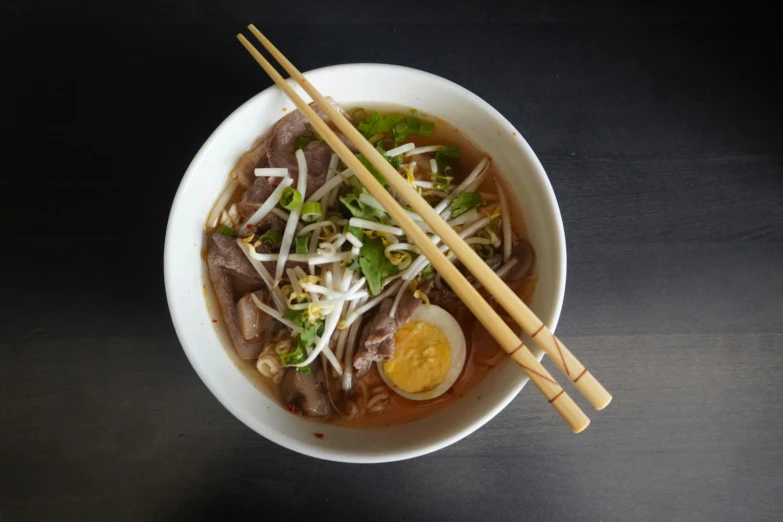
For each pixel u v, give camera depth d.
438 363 0.30
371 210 0.29
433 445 0.25
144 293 0.33
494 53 0.36
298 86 0.30
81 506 0.31
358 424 0.30
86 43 0.36
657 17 0.37
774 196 0.34
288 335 0.30
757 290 0.33
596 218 0.34
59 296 0.33
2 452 0.31
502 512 0.31
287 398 0.29
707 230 0.34
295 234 0.31
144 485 0.31
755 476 0.31
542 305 0.27
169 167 0.34
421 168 0.32
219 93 0.35
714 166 0.35
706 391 0.32
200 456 0.31
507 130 0.29
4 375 0.32
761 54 0.36
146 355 0.32
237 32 0.36
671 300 0.33
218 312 0.31
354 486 0.31
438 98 0.30
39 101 0.35
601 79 0.36
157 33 0.36
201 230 0.30
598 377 0.32
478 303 0.24
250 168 0.31
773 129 0.35
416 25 0.36
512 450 0.31
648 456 0.31
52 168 0.34
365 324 0.30
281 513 0.31
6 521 0.31
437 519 0.31
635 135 0.35
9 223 0.34
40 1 0.37
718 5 0.37
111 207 0.34
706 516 0.31
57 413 0.32
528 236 0.29
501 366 0.28
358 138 0.27
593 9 0.37
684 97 0.35
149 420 0.32
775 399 0.32
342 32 0.36
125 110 0.35
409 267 0.29
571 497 0.31
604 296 0.33
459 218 0.31
